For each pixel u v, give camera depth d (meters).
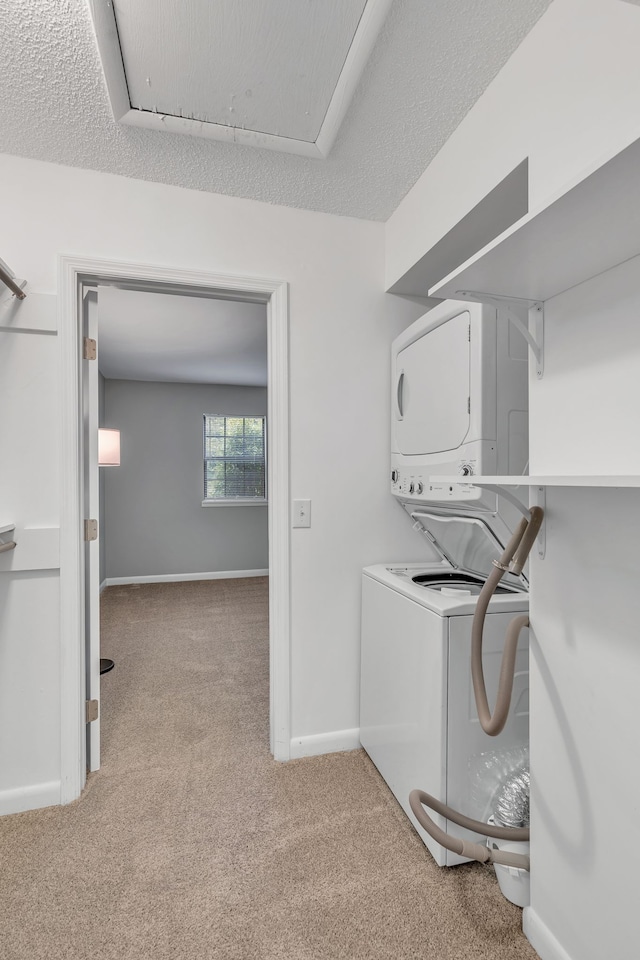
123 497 5.66
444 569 2.08
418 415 1.87
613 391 1.01
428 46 1.27
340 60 1.28
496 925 1.26
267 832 1.60
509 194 1.43
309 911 1.30
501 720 1.14
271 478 2.08
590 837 1.04
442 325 1.70
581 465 1.09
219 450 6.08
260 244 2.00
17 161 1.73
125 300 3.09
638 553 0.94
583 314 1.09
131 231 1.84
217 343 4.09
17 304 1.71
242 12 1.14
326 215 2.10
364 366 2.16
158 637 3.70
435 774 1.46
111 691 2.72
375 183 1.89
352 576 2.14
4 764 1.71
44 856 1.49
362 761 2.03
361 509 2.16
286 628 2.04
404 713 1.68
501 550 1.68
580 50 1.08
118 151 1.69
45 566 1.74
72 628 1.77
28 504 1.73
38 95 1.43
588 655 1.06
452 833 1.45
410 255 1.93
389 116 1.53
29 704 1.74
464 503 1.59
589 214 0.78
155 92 1.40
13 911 1.30
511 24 1.21
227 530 6.05
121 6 1.12
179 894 1.36
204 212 1.93
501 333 1.51
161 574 5.80
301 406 2.06
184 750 2.11
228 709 2.50
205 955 1.18
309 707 2.09
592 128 1.05
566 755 1.11
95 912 1.30
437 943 1.21
